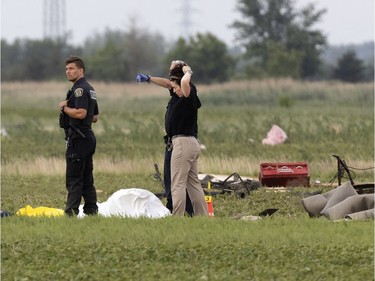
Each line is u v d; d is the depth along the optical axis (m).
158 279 42.22
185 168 59.66
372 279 41.88
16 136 148.62
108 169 95.81
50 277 42.97
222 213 65.06
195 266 44.06
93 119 61.31
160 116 196.75
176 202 59.44
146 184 84.19
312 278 42.09
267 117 182.25
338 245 46.66
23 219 56.34
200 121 178.88
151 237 49.09
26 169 98.19
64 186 85.00
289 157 106.06
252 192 74.69
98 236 49.66
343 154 110.19
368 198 58.38
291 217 60.59
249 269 43.38
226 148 122.62
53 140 143.75
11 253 46.97
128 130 165.00
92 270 43.56
